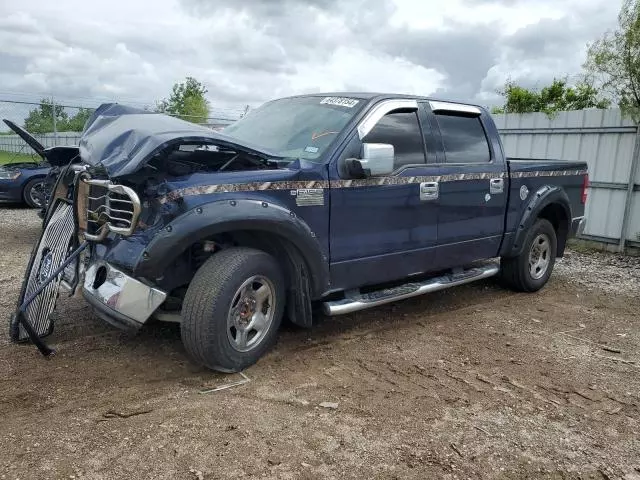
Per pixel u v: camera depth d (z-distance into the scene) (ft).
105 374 12.28
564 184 21.49
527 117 33.91
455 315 17.89
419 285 16.44
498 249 19.03
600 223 31.19
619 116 29.86
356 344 14.84
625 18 27.78
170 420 10.37
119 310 11.59
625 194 30.01
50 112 48.75
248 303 12.53
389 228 15.08
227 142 12.06
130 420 10.33
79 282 13.12
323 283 13.71
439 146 16.57
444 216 16.58
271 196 12.51
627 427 11.02
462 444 10.09
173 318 12.50
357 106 14.93
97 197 12.77
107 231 12.23
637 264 27.40
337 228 13.88
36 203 38.58
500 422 10.96
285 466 9.12
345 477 8.94
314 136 14.55
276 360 13.47
